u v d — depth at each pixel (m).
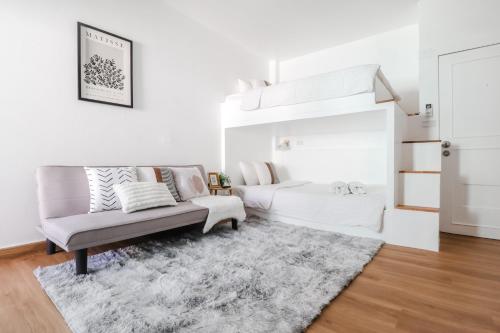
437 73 2.96
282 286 1.55
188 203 2.61
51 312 1.32
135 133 2.87
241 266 1.84
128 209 2.10
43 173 2.08
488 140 2.73
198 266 1.84
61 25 2.32
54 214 2.03
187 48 3.41
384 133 3.72
